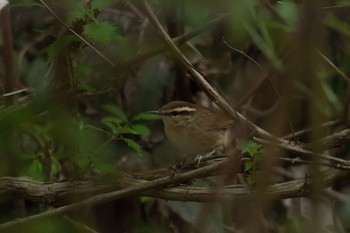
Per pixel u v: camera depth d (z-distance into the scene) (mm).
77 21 8133
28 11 12250
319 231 4496
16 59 12055
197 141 11250
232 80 12656
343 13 12000
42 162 10141
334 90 12461
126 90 12211
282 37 10766
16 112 6922
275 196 7828
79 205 8133
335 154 12562
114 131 8188
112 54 11078
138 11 11523
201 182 11250
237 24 3746
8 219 11727
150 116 11102
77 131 6371
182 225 11812
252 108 12461
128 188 8219
